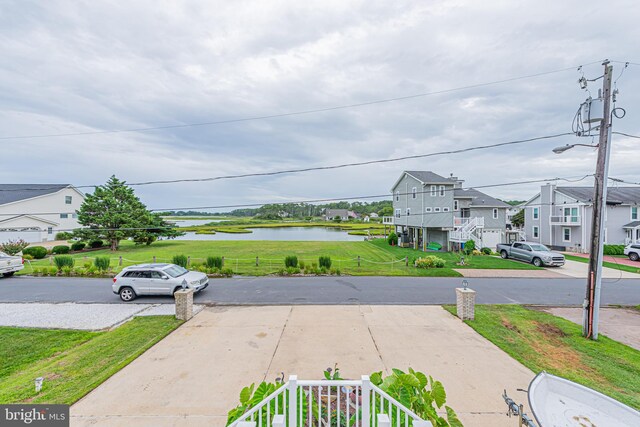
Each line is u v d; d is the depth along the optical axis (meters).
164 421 4.59
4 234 31.77
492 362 6.48
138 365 6.39
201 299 11.71
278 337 7.86
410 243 31.41
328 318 9.34
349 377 5.86
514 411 3.88
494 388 5.46
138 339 7.82
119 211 29.05
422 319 9.24
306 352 6.94
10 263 16.25
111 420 4.62
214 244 34.44
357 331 8.24
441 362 6.45
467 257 22.27
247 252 26.52
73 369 6.35
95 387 5.54
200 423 4.55
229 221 90.94
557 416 3.52
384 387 3.72
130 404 5.04
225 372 6.06
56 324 9.20
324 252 26.38
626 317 9.84
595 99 8.09
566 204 27.19
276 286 13.87
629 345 7.64
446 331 8.27
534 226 30.44
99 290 13.42
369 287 13.61
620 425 3.38
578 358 6.82
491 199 31.91
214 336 7.98
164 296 12.34
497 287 13.66
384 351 6.98
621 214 26.16
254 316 9.59
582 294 12.51
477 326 8.59
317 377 5.85
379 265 19.19
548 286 13.91
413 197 29.27
